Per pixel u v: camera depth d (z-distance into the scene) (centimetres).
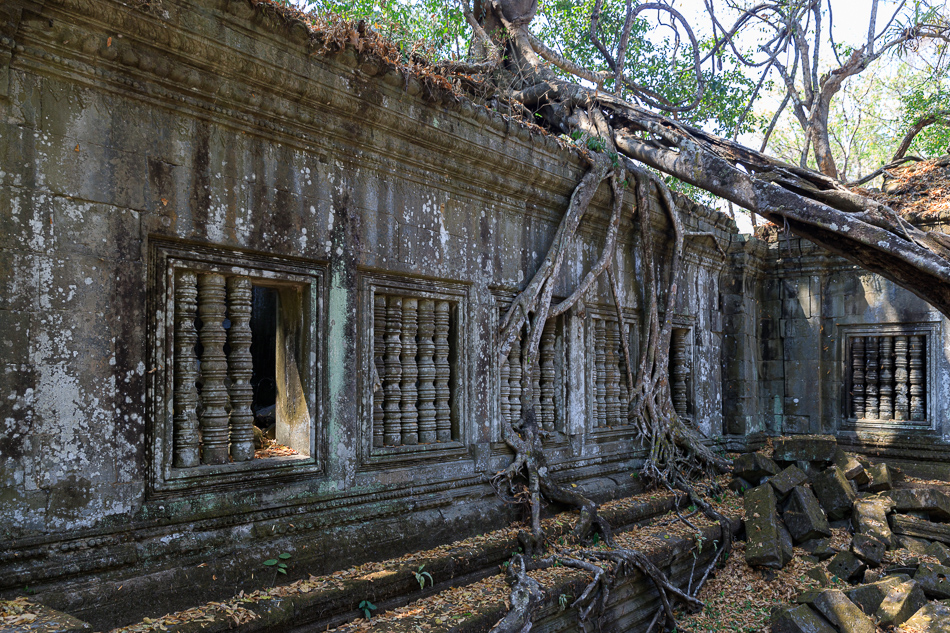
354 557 467
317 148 471
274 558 421
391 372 542
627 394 831
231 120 419
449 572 500
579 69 860
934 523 750
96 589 344
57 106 346
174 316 405
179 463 400
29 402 331
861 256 686
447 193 581
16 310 328
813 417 1080
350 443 490
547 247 699
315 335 473
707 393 1004
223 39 397
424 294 563
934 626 533
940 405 970
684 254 942
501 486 607
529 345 656
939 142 1472
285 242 450
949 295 649
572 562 546
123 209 370
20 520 326
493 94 715
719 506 803
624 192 784
